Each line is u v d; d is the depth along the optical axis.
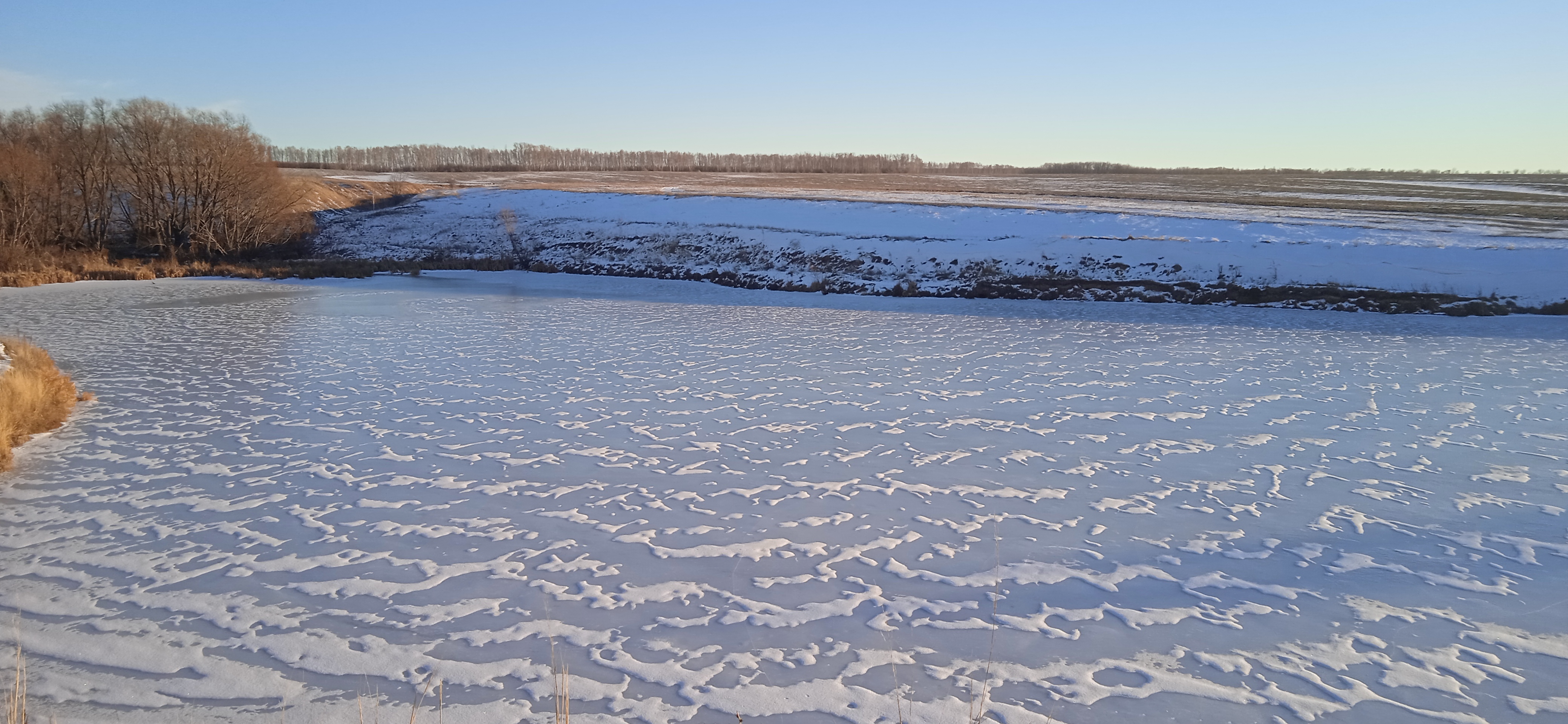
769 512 8.48
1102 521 8.25
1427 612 6.33
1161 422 12.15
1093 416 12.52
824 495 9.01
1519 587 6.73
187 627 6.08
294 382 14.62
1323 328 22.41
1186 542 7.71
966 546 7.62
